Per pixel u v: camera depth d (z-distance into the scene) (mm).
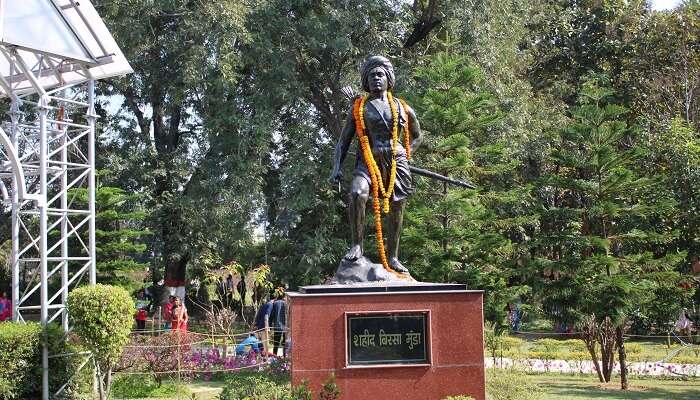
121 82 22453
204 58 19531
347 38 19750
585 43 29297
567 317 15539
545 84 29469
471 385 7477
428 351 7484
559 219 15977
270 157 23500
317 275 21312
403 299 7523
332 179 8688
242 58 20141
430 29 22406
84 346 12172
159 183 24625
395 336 7484
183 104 23953
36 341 11984
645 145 18688
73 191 17672
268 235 23141
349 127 8648
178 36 21188
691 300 18469
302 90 20688
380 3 20438
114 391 12969
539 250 18453
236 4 19000
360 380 7391
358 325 7465
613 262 15039
